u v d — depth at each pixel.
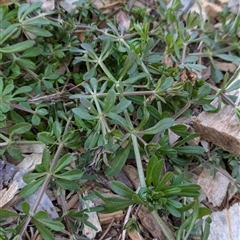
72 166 0.31
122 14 0.42
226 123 0.33
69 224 0.28
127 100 0.30
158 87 0.31
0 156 0.31
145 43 0.35
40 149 0.32
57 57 0.35
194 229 0.28
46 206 0.30
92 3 0.40
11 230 0.25
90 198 0.29
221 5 0.46
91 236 0.30
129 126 0.29
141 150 0.30
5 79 0.33
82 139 0.31
